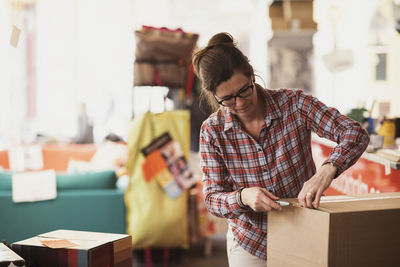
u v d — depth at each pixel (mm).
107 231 4031
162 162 4172
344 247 1487
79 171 4523
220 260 4406
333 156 1659
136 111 6098
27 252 1838
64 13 6910
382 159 2693
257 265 1954
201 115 4906
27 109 6832
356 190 3275
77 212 3963
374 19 6102
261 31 7625
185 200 4195
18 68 6734
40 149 4625
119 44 7039
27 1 6781
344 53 6117
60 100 6945
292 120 1835
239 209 1754
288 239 1641
